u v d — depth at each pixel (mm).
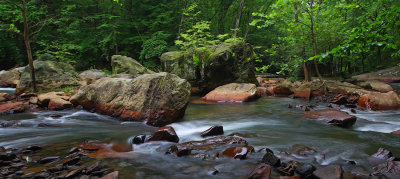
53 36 19328
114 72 14812
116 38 20844
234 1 24734
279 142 3965
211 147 3566
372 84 11602
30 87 9352
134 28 22234
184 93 5840
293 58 12484
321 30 10141
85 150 3490
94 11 21891
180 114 5777
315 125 5234
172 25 22125
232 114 6539
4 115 5953
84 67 21484
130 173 2719
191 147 3566
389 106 6766
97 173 2658
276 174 2652
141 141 3875
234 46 11289
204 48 11406
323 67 16656
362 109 6883
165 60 11984
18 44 19766
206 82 11016
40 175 2514
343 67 24750
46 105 6980
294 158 3160
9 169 2680
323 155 3248
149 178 2602
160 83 5535
